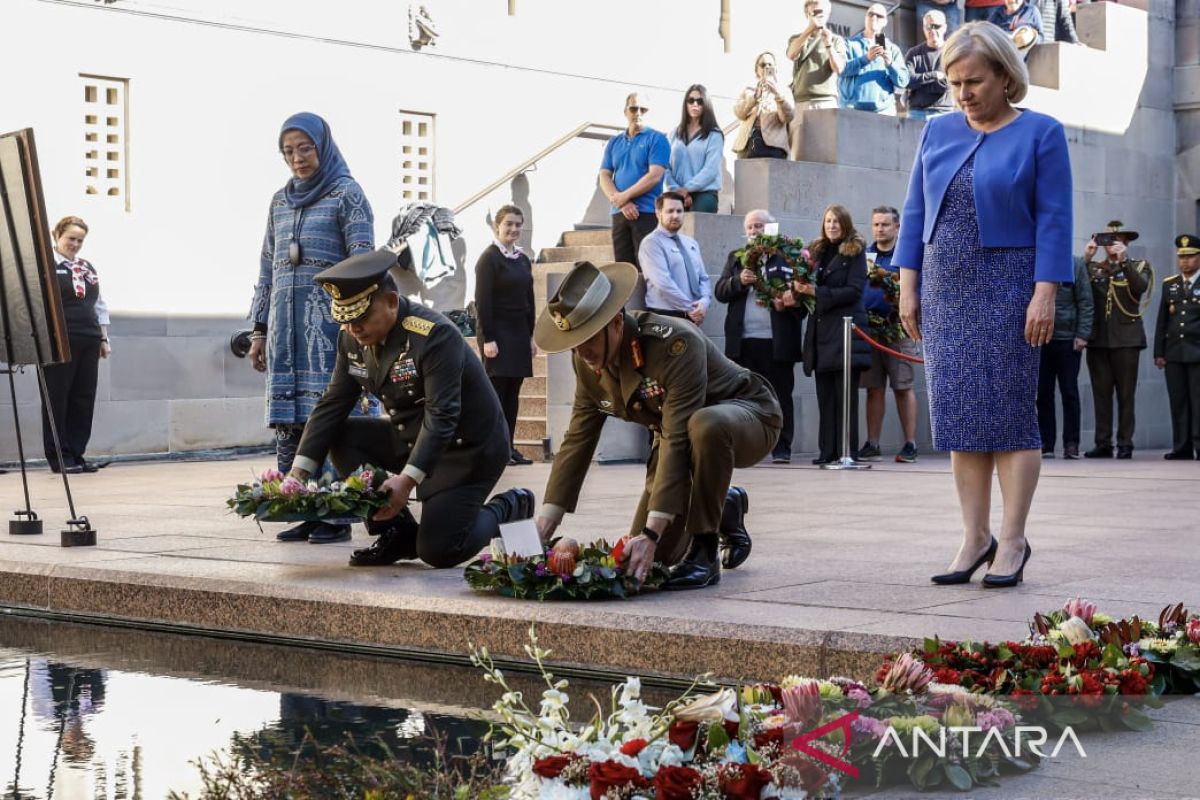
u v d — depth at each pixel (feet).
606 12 56.75
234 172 47.19
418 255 49.34
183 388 46.19
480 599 18.57
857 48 53.36
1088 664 13.76
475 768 11.14
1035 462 19.63
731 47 61.05
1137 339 49.03
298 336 26.16
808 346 43.11
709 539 19.67
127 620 21.16
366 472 21.08
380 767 11.50
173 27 45.73
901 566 21.61
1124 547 23.85
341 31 49.32
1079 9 61.52
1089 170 59.57
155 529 26.71
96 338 41.75
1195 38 63.82
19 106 42.93
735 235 47.47
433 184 52.03
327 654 18.86
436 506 21.40
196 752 13.42
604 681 17.10
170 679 16.92
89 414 41.88
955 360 19.74
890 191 52.65
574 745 10.31
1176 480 38.37
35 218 25.29
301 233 26.13
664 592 19.16
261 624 19.90
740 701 10.91
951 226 19.77
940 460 46.83
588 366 19.34
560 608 17.90
